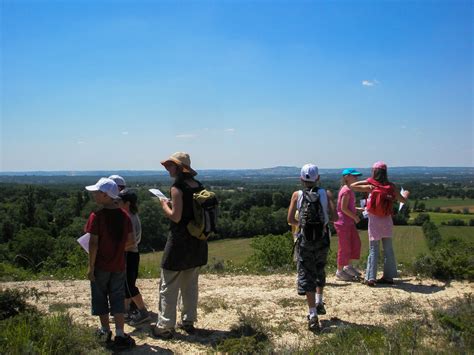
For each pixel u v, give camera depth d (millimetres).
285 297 7277
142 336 5406
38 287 8672
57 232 44344
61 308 6555
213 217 5344
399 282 8117
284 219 46375
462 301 6129
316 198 5742
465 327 5227
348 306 6672
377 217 7844
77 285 8969
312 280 5695
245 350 4809
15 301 5492
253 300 7098
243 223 45938
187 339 5344
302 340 5340
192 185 5355
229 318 6137
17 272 11305
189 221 5258
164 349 5047
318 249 5766
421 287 7746
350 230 8273
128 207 5746
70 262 13953
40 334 4648
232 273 9945
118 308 5059
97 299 5078
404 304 6543
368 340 5031
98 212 5051
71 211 49031
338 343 5008
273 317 6199
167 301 5355
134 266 5797
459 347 4695
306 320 6074
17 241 25641
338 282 8211
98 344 4871
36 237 25562
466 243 9945
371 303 6816
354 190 8023
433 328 5438
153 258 16266
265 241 14070
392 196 7820
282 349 4777
